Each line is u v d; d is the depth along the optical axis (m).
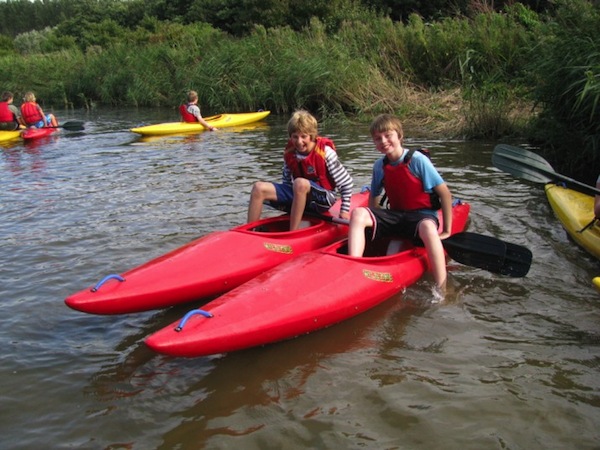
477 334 3.57
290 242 4.57
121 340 3.63
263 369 3.25
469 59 13.22
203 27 26.91
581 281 4.29
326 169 4.86
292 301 3.49
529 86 9.86
